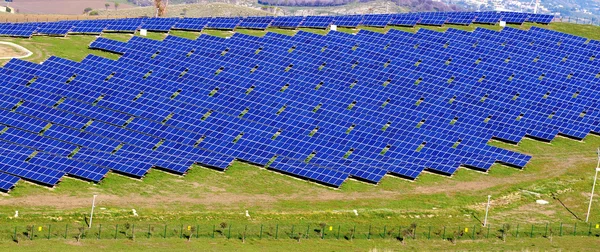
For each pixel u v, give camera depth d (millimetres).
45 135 167375
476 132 176250
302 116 178625
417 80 195875
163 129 172375
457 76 198250
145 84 189625
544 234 139875
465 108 185125
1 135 166125
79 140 166375
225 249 128500
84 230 133125
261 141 169500
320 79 194250
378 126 176250
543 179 163125
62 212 141000
